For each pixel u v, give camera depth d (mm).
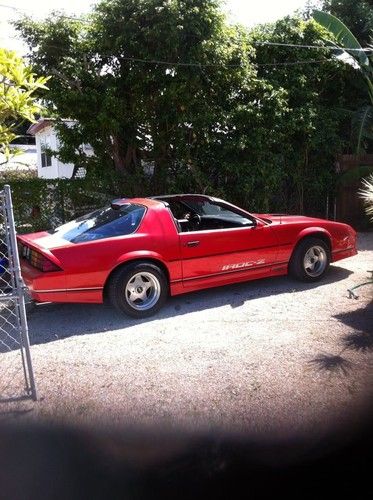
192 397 3480
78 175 13508
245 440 2984
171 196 6086
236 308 5570
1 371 4016
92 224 5582
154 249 5320
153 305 5375
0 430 3111
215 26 8469
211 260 5703
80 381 3785
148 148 9680
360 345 4336
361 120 10844
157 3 7941
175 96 8570
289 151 10609
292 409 3293
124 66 8758
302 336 4602
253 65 9633
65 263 4914
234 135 9594
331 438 2990
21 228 8750
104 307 5812
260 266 6109
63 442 2994
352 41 10711
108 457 2852
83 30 8695
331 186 11414
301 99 10648
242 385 3641
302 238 6355
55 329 5113
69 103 8633
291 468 2752
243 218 6043
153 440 2996
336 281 6586
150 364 4082
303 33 10555
